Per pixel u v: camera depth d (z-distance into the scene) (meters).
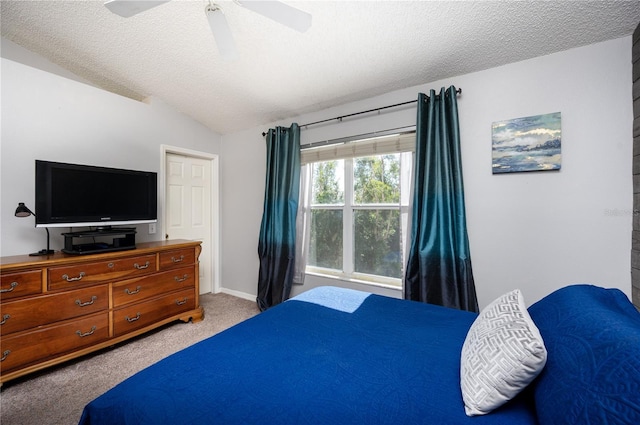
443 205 2.24
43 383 1.81
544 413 0.68
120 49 2.38
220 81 2.77
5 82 2.22
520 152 2.05
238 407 0.79
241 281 3.74
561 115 1.94
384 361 1.04
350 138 2.84
